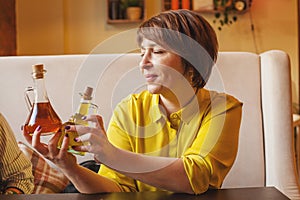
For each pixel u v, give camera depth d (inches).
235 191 40.4
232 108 48.0
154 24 44.7
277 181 68.4
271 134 69.7
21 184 60.4
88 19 190.7
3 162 60.1
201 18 45.5
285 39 190.7
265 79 71.5
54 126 40.3
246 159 72.1
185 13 44.9
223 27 191.5
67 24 190.5
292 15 190.1
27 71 74.2
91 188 45.5
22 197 39.6
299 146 149.6
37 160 72.2
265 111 71.7
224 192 40.3
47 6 187.0
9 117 74.0
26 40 187.5
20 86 74.1
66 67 73.9
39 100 40.7
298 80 189.9
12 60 74.5
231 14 190.9
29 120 40.8
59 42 188.1
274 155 69.0
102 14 190.9
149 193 40.6
